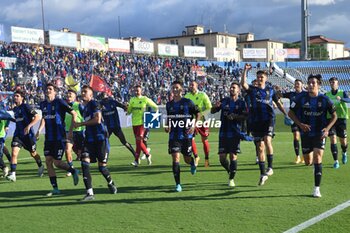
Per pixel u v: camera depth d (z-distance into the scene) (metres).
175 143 7.38
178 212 5.92
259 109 7.86
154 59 44.12
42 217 5.87
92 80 18.47
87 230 5.22
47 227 5.39
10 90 26.70
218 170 9.54
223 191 7.23
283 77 49.09
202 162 10.89
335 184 7.59
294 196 6.70
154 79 38.50
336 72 52.72
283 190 7.18
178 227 5.21
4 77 28.58
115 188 7.29
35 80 28.62
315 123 6.77
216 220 5.47
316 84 6.84
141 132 10.64
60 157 7.46
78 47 44.78
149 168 10.20
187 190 7.39
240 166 10.04
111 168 10.32
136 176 9.07
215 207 6.14
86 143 7.04
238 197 6.75
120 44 42.94
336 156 9.47
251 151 12.83
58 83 28.81
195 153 10.23
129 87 34.94
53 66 33.06
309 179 8.16
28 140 9.04
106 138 7.13
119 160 11.79
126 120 25.94
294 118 6.98
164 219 5.59
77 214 5.98
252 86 8.09
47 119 7.41
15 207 6.49
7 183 8.60
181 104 7.42
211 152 12.95
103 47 42.00
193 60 48.31
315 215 5.56
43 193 7.51
